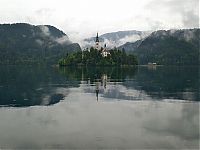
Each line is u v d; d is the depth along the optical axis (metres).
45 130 44.16
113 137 40.59
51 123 48.53
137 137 40.69
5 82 124.31
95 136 41.19
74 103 68.44
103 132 43.16
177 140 39.19
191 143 37.97
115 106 64.19
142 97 78.25
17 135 41.38
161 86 107.56
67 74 184.38
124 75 174.12
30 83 120.06
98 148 36.16
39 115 54.56
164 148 36.12
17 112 57.31
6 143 37.97
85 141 38.81
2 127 45.69
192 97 77.94
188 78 150.12
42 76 164.75
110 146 36.81
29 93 86.88
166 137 40.50
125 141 38.84
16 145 37.19
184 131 43.53
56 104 67.06
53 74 184.88
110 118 52.19
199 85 111.31
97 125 47.34
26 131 43.44
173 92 89.19
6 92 89.19
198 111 58.06
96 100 73.06
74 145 37.25
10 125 46.91
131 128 45.31
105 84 116.00
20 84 115.69
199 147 36.44
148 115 54.44
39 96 80.25
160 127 45.78
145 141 38.88
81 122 49.25
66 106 64.31
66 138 40.09
